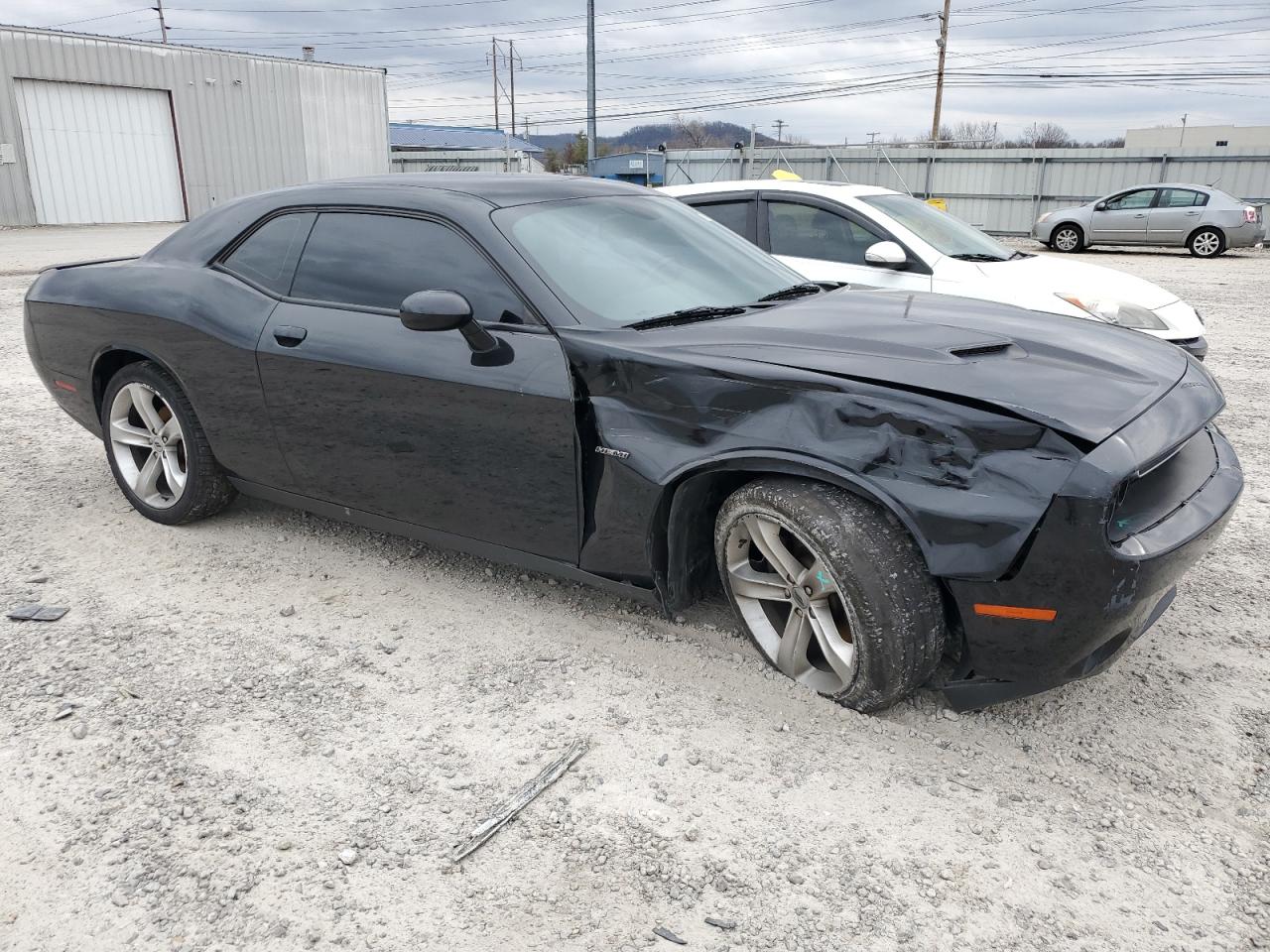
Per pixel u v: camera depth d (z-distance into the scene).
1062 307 5.84
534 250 3.26
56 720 2.86
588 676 3.09
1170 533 2.54
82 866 2.29
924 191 27.28
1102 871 2.26
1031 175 26.08
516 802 2.49
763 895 2.18
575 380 3.00
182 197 29.75
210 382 3.88
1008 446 2.43
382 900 2.17
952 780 2.58
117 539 4.25
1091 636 2.47
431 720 2.86
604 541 3.08
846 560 2.62
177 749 2.72
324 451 3.64
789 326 3.11
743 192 6.91
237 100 30.59
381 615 3.53
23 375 7.68
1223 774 2.61
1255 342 9.19
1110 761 2.67
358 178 3.84
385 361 3.35
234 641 3.34
